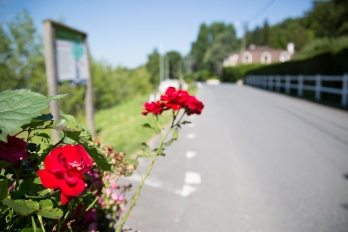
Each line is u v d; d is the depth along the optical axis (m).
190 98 1.81
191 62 101.19
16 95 1.09
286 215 3.19
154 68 69.69
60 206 1.33
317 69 15.84
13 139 1.16
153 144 6.12
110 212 2.36
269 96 18.50
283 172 4.52
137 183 4.06
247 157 5.34
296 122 8.85
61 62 6.13
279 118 9.64
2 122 1.03
